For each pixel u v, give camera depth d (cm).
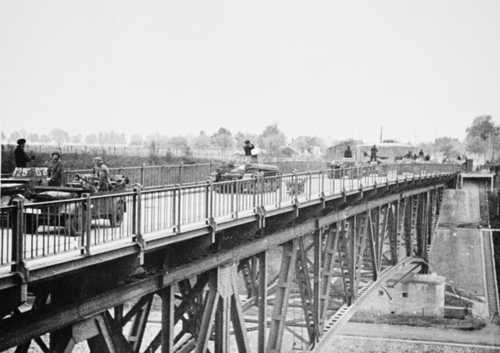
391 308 5097
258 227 1584
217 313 1445
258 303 1898
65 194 1399
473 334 4841
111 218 1235
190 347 1457
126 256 1061
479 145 9119
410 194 4144
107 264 1060
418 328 4934
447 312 5341
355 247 2819
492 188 6875
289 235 1920
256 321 2181
